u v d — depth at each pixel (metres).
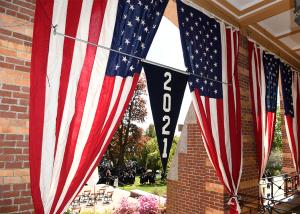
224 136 5.42
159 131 3.76
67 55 3.28
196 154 6.89
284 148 10.54
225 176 5.36
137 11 4.13
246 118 6.50
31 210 2.91
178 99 4.11
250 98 6.73
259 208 6.31
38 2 3.12
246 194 6.05
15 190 2.82
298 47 8.16
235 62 6.10
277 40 7.73
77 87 3.35
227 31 6.13
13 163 2.84
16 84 2.95
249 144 6.48
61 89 3.18
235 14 6.31
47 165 2.95
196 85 5.07
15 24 3.00
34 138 2.90
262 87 7.08
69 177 3.16
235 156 5.65
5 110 2.84
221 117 5.43
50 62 3.12
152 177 19.22
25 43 3.05
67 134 3.17
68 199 3.08
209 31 5.59
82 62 3.42
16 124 2.91
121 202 10.25
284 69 8.37
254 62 6.88
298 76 9.30
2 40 2.90
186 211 6.95
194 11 5.37
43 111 2.99
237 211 5.43
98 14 3.65
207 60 5.39
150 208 9.79
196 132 6.96
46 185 2.93
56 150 3.06
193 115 7.09
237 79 6.07
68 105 3.21
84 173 3.23
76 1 3.45
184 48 4.98
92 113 3.43
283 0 5.74
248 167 6.31
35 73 2.99
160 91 3.96
